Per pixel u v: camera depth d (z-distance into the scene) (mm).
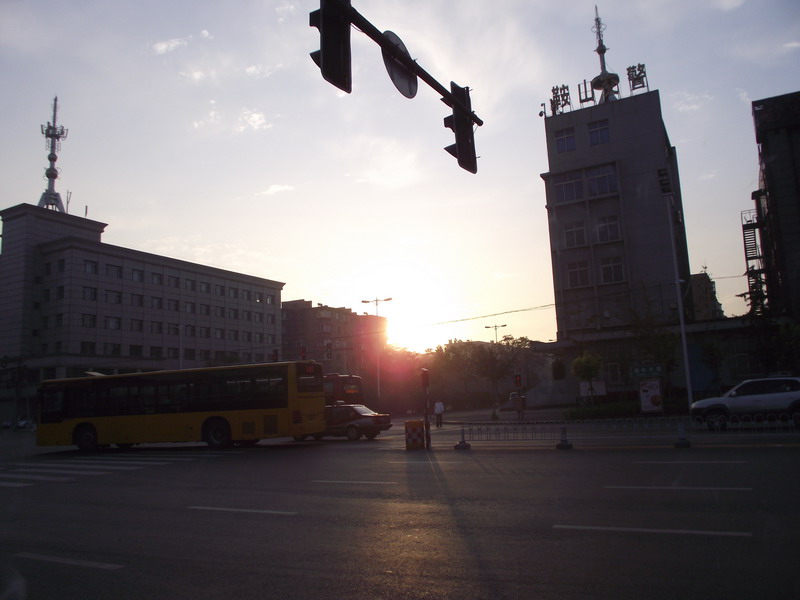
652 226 40250
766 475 10156
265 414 21094
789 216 37000
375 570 5969
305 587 5562
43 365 59781
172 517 9164
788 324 32406
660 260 39719
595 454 14430
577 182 42719
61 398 23594
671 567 5574
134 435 22469
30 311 62656
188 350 71688
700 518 7387
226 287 77875
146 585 5820
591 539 6684
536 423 30438
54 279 62562
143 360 65938
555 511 8219
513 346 92188
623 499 8781
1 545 7648
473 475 12000
